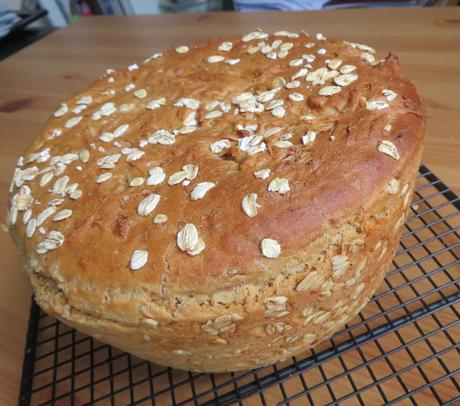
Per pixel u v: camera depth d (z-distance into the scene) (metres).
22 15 0.58
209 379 0.19
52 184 0.19
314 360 0.18
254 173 0.16
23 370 0.20
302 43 0.24
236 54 0.25
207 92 0.22
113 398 0.18
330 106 0.19
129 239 0.16
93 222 0.17
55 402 0.19
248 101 0.20
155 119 0.21
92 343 0.21
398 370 0.18
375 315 0.19
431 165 0.25
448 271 0.20
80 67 0.44
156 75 0.25
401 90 0.19
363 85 0.19
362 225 0.16
